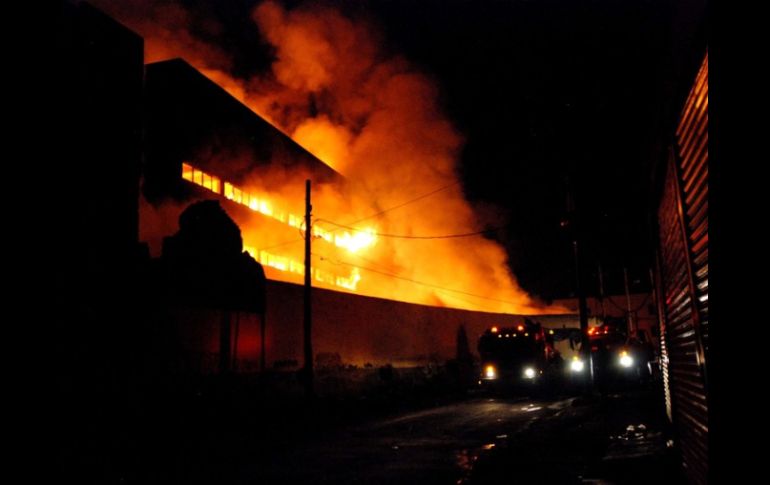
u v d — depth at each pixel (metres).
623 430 13.66
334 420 20.56
